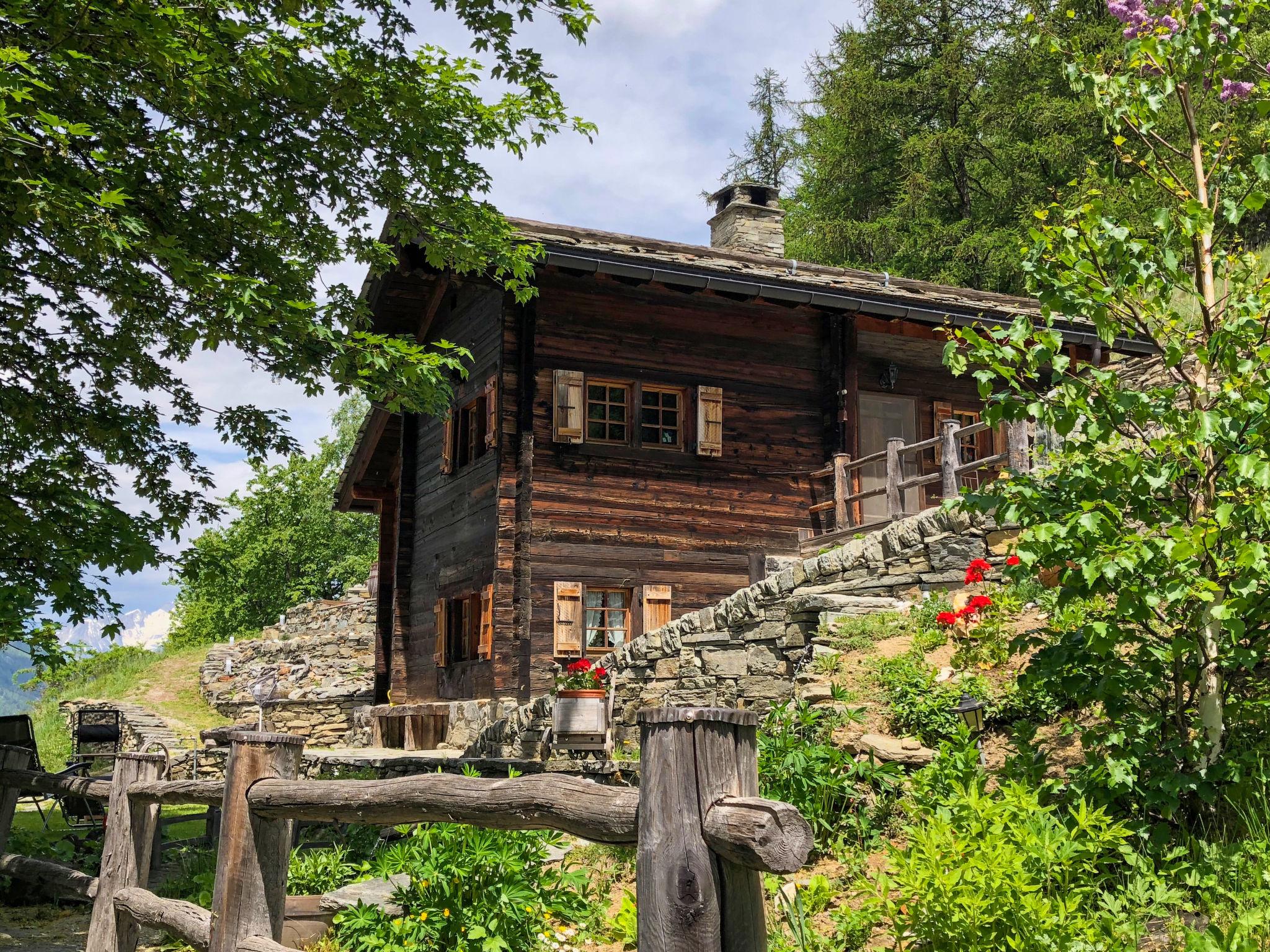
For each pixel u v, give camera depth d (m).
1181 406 5.49
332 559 38.38
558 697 10.84
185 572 9.46
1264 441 4.44
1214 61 5.09
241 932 4.05
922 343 16.86
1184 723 4.70
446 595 15.60
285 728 19.28
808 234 32.91
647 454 14.41
